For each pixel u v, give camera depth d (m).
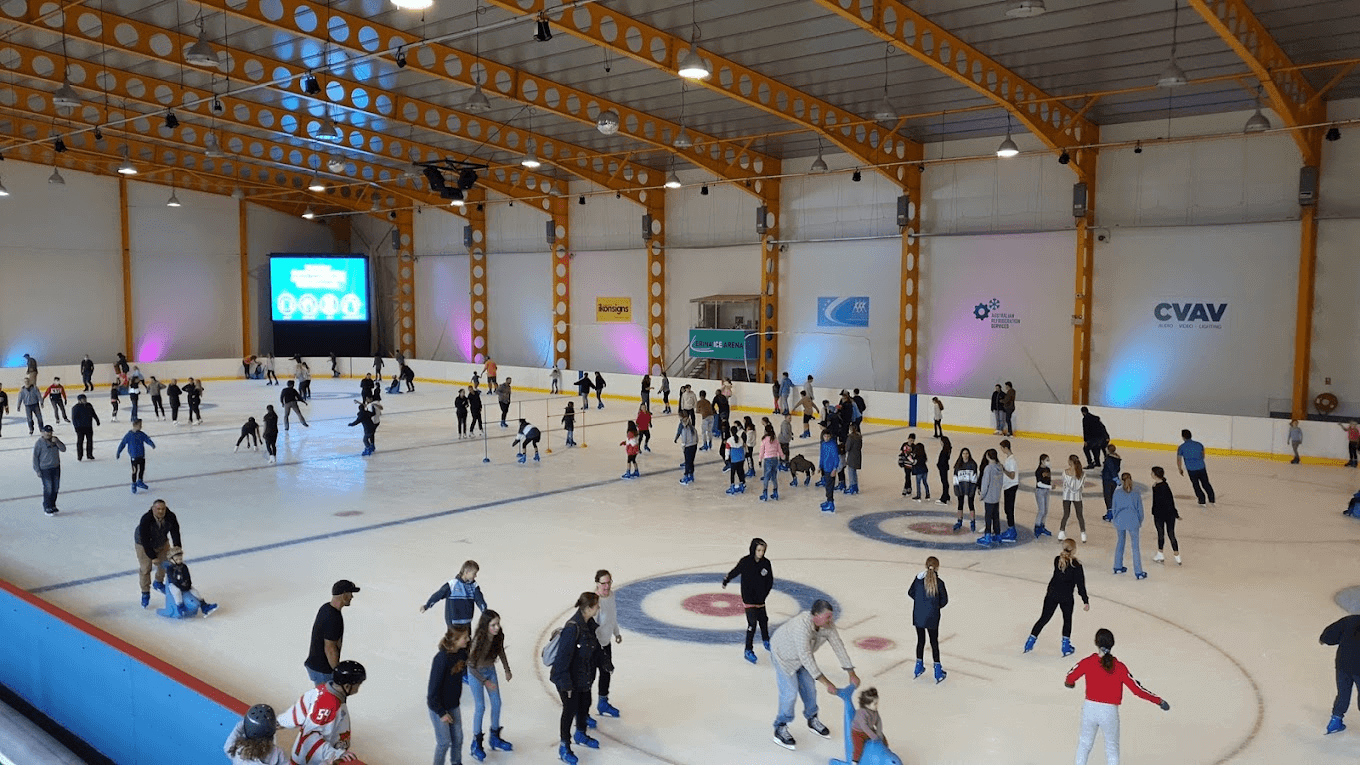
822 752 8.16
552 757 8.07
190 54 16.91
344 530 16.30
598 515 17.52
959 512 16.39
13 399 37.28
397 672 9.96
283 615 11.80
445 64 22.98
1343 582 13.13
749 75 24.00
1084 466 22.78
